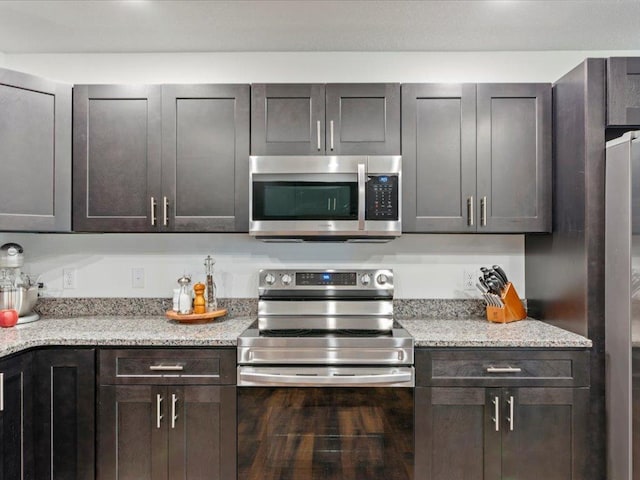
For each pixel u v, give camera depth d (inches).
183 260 92.0
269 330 76.4
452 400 68.2
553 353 68.4
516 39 85.6
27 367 67.4
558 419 68.0
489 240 91.4
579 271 70.7
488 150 79.0
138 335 71.2
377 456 67.8
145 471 68.6
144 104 80.2
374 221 77.2
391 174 77.3
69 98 79.8
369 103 79.5
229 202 80.2
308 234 78.6
